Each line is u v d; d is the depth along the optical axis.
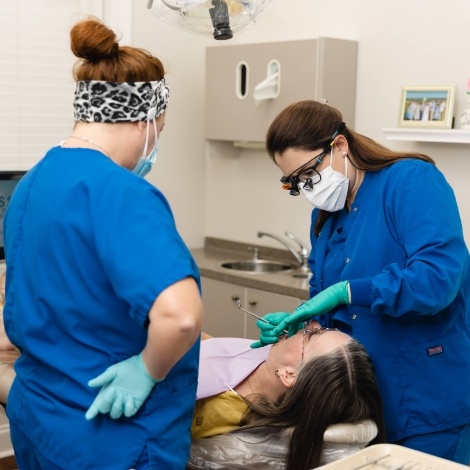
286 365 1.82
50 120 3.60
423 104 3.19
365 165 1.91
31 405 1.54
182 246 1.40
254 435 1.81
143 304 1.33
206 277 3.72
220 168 4.27
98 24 1.51
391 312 1.76
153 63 1.54
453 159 3.24
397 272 1.74
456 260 1.75
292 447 1.74
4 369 1.97
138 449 1.47
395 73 3.42
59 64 3.59
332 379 1.72
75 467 1.48
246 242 4.20
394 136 3.25
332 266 1.99
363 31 3.52
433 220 1.77
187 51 4.07
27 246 1.52
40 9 3.49
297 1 3.79
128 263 1.35
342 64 3.47
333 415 1.71
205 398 1.87
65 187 1.46
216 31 2.02
